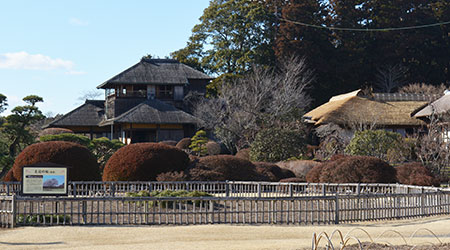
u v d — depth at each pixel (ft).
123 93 197.57
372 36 228.43
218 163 89.20
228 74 217.77
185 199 52.47
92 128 201.26
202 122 177.06
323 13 229.45
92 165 86.84
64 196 57.88
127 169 84.94
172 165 86.99
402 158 109.91
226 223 53.52
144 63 208.03
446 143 115.14
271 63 225.76
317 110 174.91
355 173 81.56
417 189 72.84
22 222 51.62
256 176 90.79
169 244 41.06
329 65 215.10
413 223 55.72
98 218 51.67
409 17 231.71
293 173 101.35
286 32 219.41
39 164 57.36
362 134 112.16
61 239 43.57
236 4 240.12
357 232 48.42
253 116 155.53
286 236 45.55
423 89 197.26
